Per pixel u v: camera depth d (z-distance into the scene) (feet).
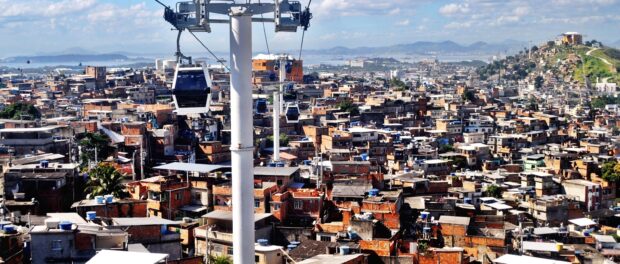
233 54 153.99
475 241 311.47
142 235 264.52
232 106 156.15
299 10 155.63
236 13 152.05
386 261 273.33
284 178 377.30
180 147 523.70
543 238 361.51
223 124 650.43
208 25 156.87
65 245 223.92
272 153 568.41
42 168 347.56
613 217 472.44
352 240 288.71
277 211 330.54
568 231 385.91
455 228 314.55
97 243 228.02
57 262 223.30
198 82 157.69
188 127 609.42
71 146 474.49
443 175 512.22
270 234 317.63
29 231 229.45
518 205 444.55
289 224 335.67
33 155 428.97
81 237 225.56
